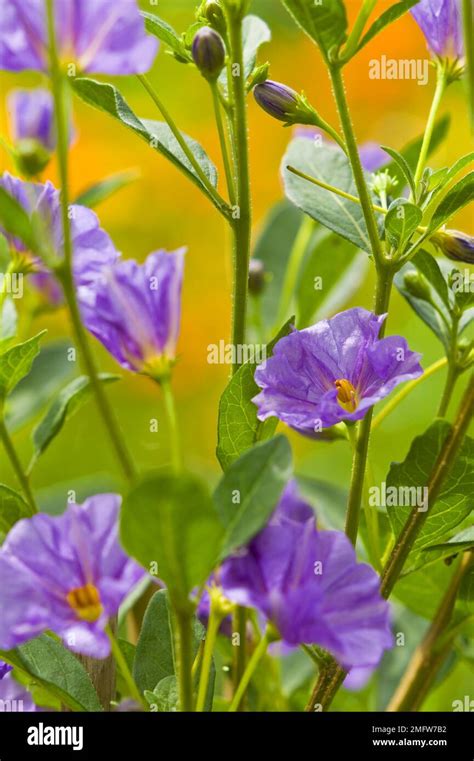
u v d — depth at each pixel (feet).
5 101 2.70
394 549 1.39
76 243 1.36
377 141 2.89
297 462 2.71
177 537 1.22
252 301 1.80
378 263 1.40
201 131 2.85
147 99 2.84
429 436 1.39
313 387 1.35
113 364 2.72
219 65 1.40
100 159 2.85
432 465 1.40
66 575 1.26
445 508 1.42
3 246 1.63
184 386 2.83
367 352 1.34
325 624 1.22
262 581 1.23
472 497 1.41
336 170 1.55
